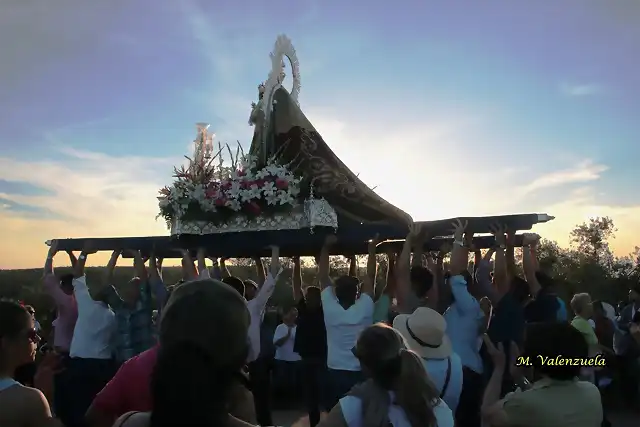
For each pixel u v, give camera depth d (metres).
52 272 7.64
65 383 6.94
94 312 7.02
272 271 6.53
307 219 7.00
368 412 2.86
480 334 6.05
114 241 7.61
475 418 5.83
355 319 5.92
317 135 8.16
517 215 6.40
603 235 37.59
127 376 2.95
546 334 3.29
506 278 6.53
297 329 8.37
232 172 7.42
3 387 2.95
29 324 3.14
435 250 8.27
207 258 8.84
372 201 7.82
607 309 10.88
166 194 7.49
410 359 2.96
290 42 8.66
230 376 1.79
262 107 8.22
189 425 1.66
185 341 1.74
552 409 3.12
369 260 6.87
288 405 10.69
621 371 10.53
